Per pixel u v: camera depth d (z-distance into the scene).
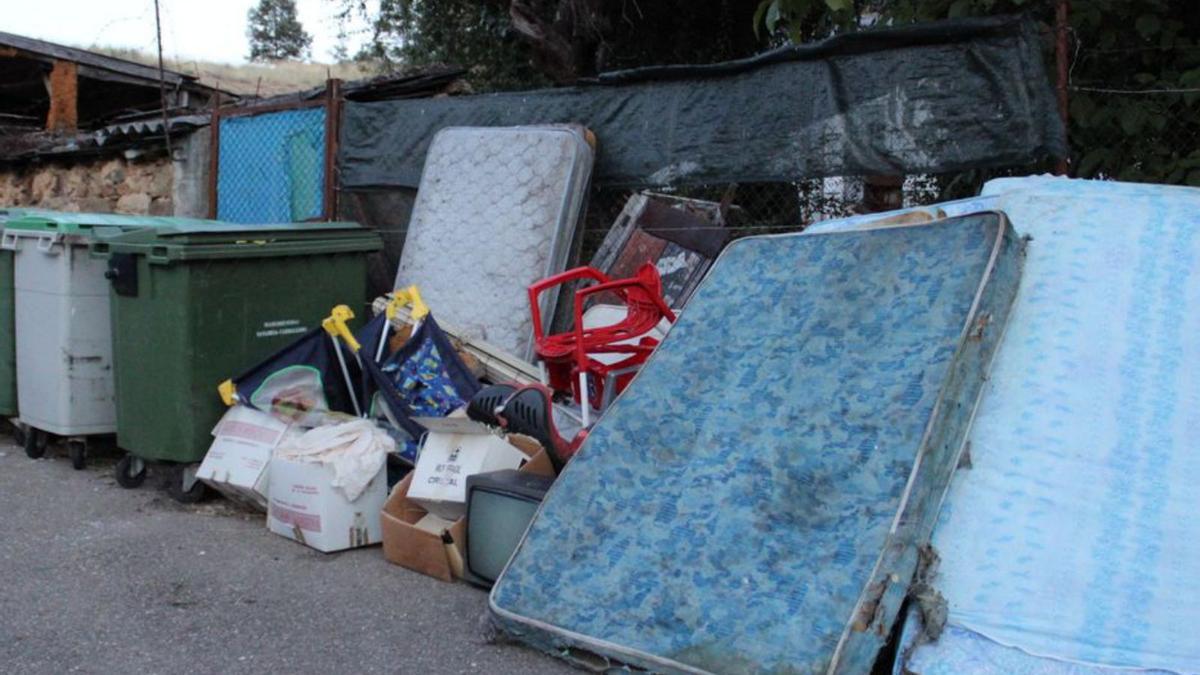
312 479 5.29
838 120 5.84
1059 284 4.09
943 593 3.50
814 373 4.09
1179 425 3.71
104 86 18.00
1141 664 3.29
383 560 5.20
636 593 3.85
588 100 6.92
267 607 4.62
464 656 4.09
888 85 5.64
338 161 8.16
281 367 5.88
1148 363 3.85
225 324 6.14
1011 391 3.85
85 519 5.89
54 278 6.77
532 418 4.86
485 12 11.83
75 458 6.95
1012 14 5.61
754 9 9.87
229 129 9.07
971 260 4.03
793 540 3.66
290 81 27.47
